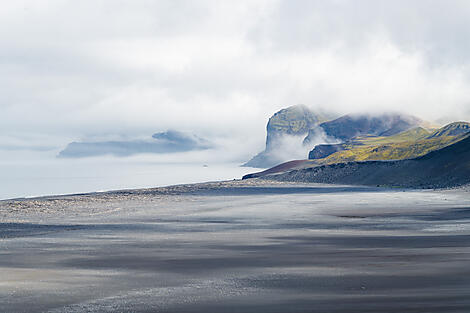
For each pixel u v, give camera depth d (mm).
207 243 26141
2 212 48844
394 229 32844
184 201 67875
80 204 60500
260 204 62094
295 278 16469
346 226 35438
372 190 104812
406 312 12141
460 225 34906
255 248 24047
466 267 17812
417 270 17391
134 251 23328
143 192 97188
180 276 17125
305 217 43719
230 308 12812
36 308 13062
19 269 18672
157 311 12656
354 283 15484
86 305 13305
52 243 26531
